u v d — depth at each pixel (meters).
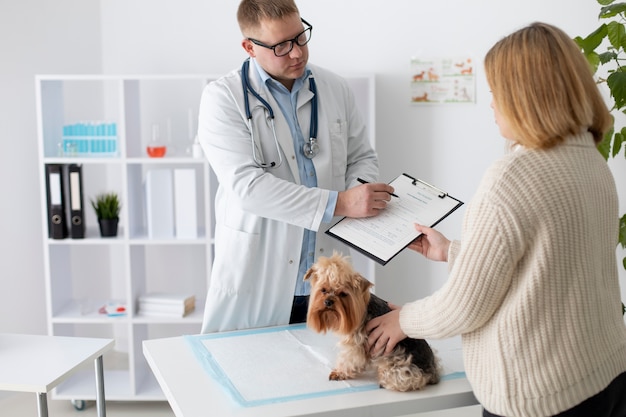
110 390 3.02
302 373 1.46
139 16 3.25
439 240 1.49
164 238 2.97
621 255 3.14
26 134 3.16
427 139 3.20
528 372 1.18
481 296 1.18
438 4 3.12
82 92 3.31
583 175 1.18
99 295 3.50
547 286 1.16
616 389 1.22
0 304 3.11
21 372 1.83
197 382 1.42
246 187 1.76
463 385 1.40
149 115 3.32
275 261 1.90
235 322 1.96
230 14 3.21
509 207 1.15
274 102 1.90
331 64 3.18
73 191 2.94
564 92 1.14
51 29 3.19
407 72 3.17
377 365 1.39
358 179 1.78
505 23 3.12
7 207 3.11
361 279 1.37
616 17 3.03
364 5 3.14
